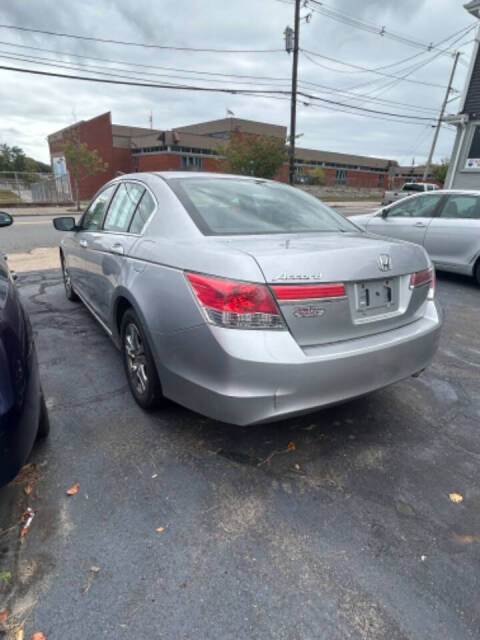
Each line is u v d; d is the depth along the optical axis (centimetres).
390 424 271
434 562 173
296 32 1795
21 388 166
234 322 189
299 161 5412
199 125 5350
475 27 1236
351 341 212
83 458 229
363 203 3419
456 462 237
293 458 235
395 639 143
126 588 158
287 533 185
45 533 182
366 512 198
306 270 194
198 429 258
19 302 208
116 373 331
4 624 144
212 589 159
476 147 1270
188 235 234
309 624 147
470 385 328
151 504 199
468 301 573
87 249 362
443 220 660
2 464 155
